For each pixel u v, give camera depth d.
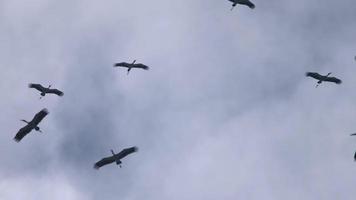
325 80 101.69
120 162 89.12
